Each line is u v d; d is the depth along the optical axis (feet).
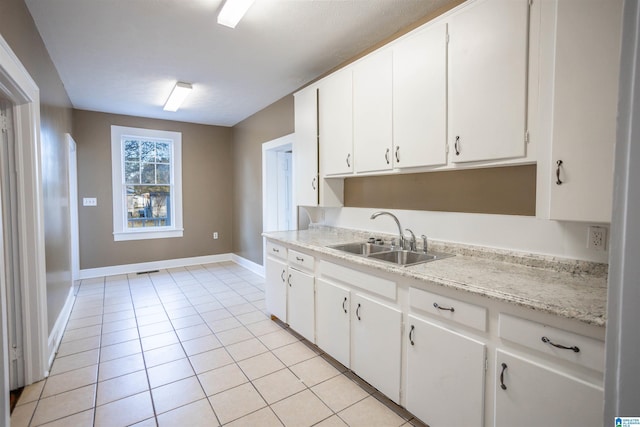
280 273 9.33
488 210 6.33
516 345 4.12
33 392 6.41
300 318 8.40
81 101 13.17
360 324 6.48
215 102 13.55
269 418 5.70
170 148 16.88
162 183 16.66
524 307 3.98
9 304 6.50
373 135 7.38
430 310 5.12
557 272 5.25
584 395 3.52
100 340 8.66
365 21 7.49
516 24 4.77
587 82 4.01
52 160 8.68
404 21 7.50
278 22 7.50
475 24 5.31
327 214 10.64
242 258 17.26
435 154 6.02
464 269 5.49
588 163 4.04
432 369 5.10
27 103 6.55
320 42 8.46
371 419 5.69
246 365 7.44
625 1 1.20
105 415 5.76
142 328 9.42
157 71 10.19
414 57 6.37
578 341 3.57
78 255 14.23
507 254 5.93
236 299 11.95
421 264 5.88
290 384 6.71
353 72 7.91
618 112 1.21
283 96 12.73
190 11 6.97
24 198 6.59
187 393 6.41
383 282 5.92
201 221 17.63
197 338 8.80
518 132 4.80
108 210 15.17
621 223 1.21
